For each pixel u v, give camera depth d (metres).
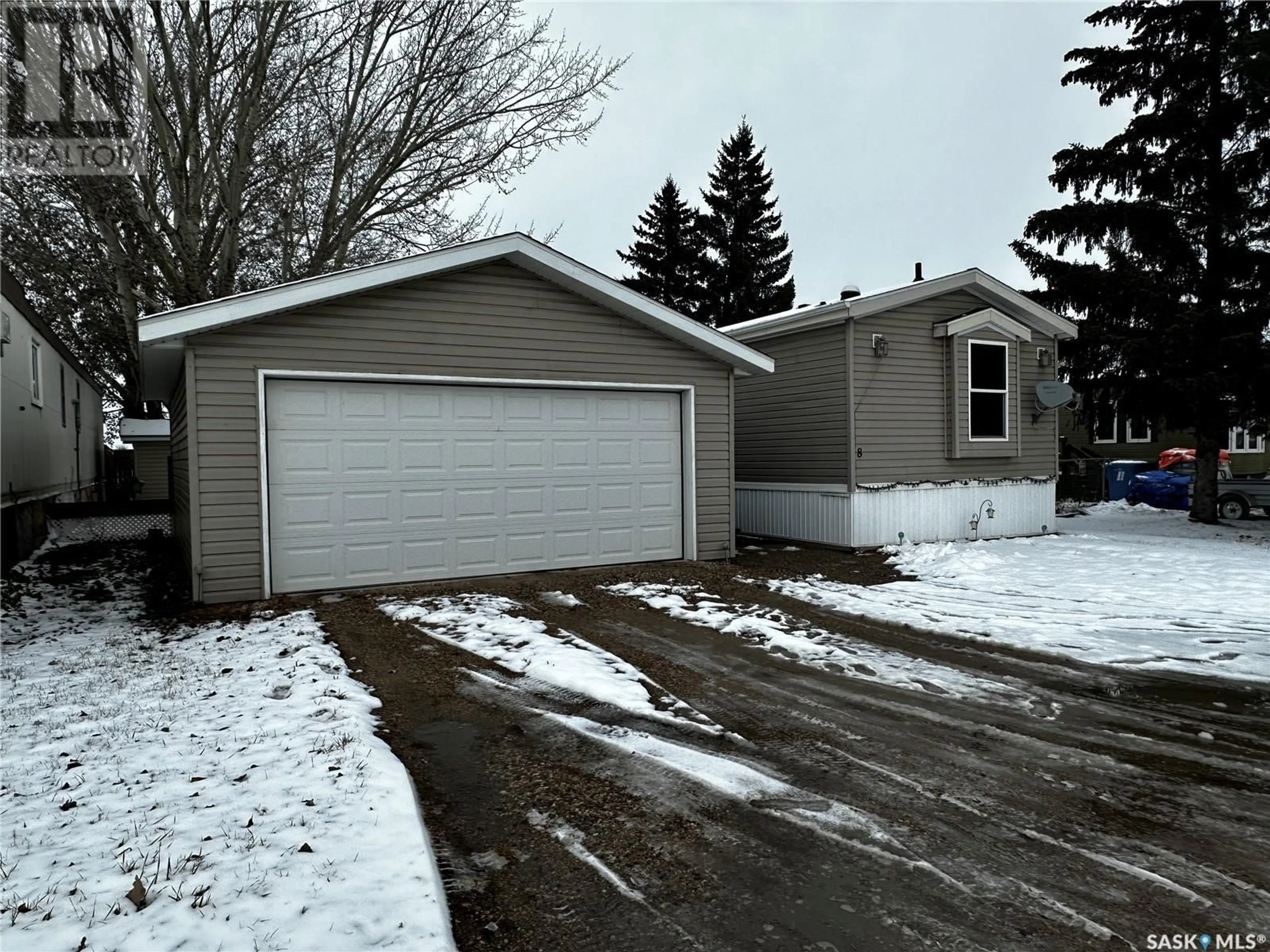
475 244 8.87
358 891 2.75
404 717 5.00
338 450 8.69
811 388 13.38
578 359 9.93
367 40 15.33
